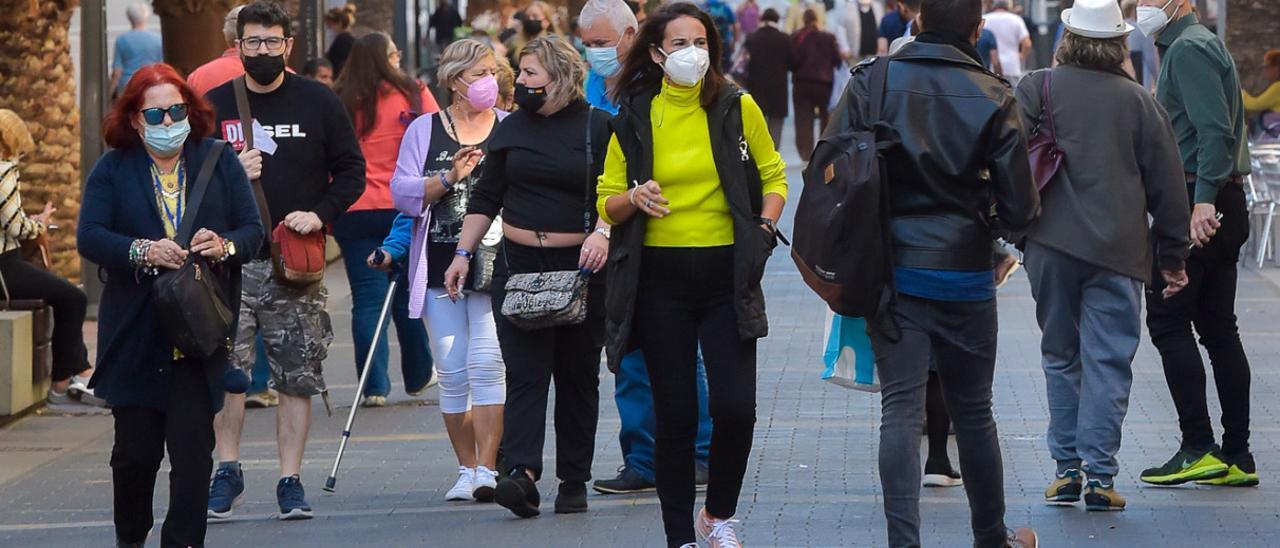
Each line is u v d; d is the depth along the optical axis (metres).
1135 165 16.45
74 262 35.56
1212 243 17.75
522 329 16.81
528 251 16.84
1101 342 16.58
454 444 18.58
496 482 17.55
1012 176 13.16
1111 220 16.36
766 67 59.50
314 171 17.92
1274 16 44.97
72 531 17.38
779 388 24.42
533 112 16.81
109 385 14.80
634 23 18.06
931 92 13.38
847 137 13.36
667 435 14.24
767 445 20.61
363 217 23.89
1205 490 17.80
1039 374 25.16
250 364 17.73
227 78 20.94
